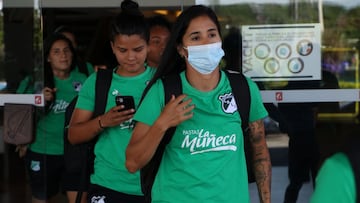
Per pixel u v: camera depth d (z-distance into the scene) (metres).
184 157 2.37
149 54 3.71
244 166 2.48
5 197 4.59
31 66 4.50
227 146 2.38
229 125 2.39
